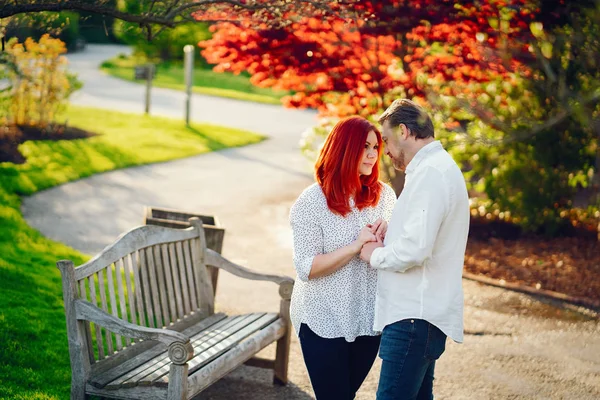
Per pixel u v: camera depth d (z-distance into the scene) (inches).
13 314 211.5
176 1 192.7
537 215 361.7
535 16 289.4
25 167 447.5
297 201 142.6
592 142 356.2
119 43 1659.7
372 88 321.7
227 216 391.2
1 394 164.4
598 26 259.8
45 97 571.8
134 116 730.8
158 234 183.3
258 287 279.3
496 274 308.2
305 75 334.0
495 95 354.0
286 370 192.1
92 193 412.8
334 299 140.6
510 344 233.5
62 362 188.2
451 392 194.9
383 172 364.5
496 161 373.7
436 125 349.4
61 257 286.7
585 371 213.6
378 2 266.1
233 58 323.6
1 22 208.4
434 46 354.0
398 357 132.2
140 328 147.6
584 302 277.4
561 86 262.1
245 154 587.5
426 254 128.0
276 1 202.1
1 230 310.5
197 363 155.8
